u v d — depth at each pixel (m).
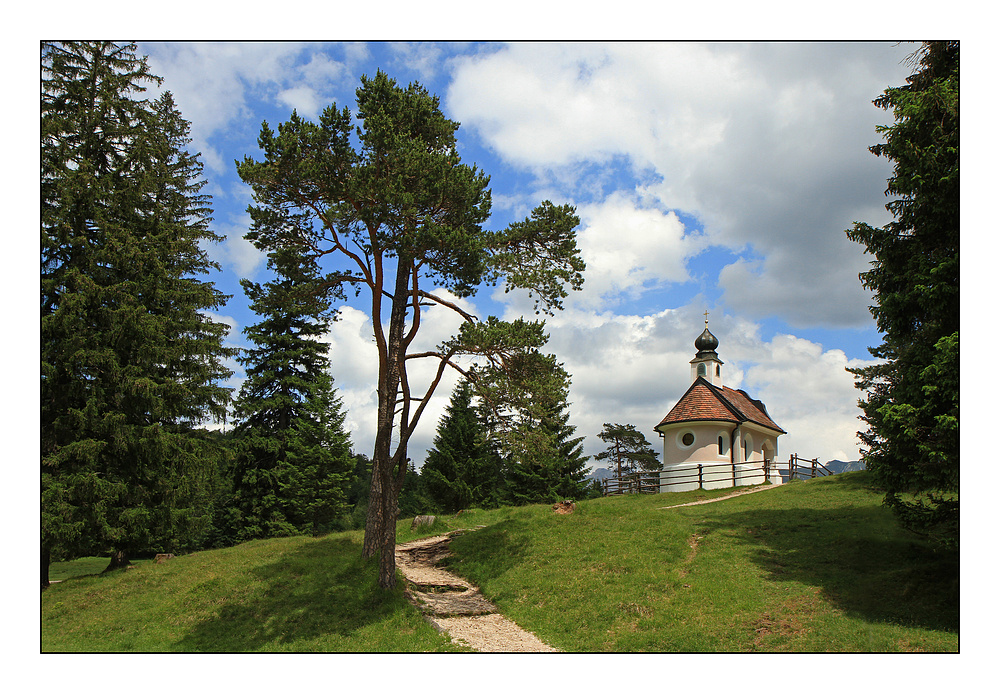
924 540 16.42
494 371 18.11
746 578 15.62
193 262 25.86
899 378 15.78
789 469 33.47
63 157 18.94
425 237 16.89
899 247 14.62
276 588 17.62
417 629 14.48
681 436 35.53
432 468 45.19
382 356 17.91
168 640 15.13
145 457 20.03
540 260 19.61
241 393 31.94
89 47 21.39
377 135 16.78
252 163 16.97
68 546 18.06
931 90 13.31
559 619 14.84
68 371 18.41
